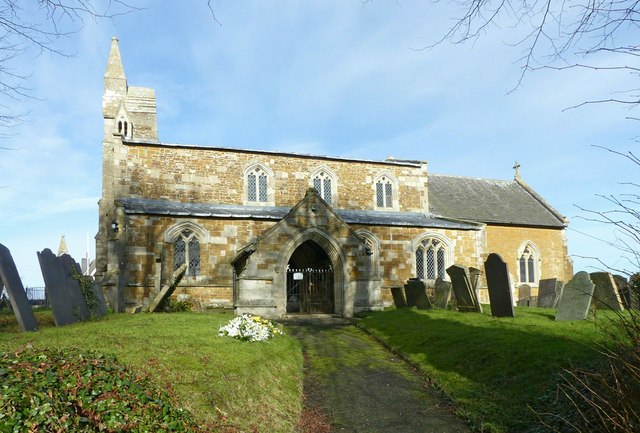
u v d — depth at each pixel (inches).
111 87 1251.2
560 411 289.9
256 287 779.4
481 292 1077.8
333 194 1078.4
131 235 841.5
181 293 858.8
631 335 225.9
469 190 1392.7
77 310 543.2
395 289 840.3
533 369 363.6
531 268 1321.4
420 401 384.8
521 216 1333.7
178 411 239.1
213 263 882.8
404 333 573.3
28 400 163.9
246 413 311.0
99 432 179.9
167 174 961.5
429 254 1058.7
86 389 191.3
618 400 216.2
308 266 1015.0
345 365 486.0
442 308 745.0
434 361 458.0
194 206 948.6
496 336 457.1
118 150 938.1
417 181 1157.7
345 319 781.9
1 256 447.5
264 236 796.6
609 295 522.3
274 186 1029.8
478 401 354.6
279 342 500.4
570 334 419.2
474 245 1087.6
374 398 395.2
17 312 441.1
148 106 1380.4
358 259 840.9
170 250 857.5
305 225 822.5
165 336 404.5
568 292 514.6
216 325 501.7
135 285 828.0
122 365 239.5
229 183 999.6
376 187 1122.0
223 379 331.0
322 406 382.6
